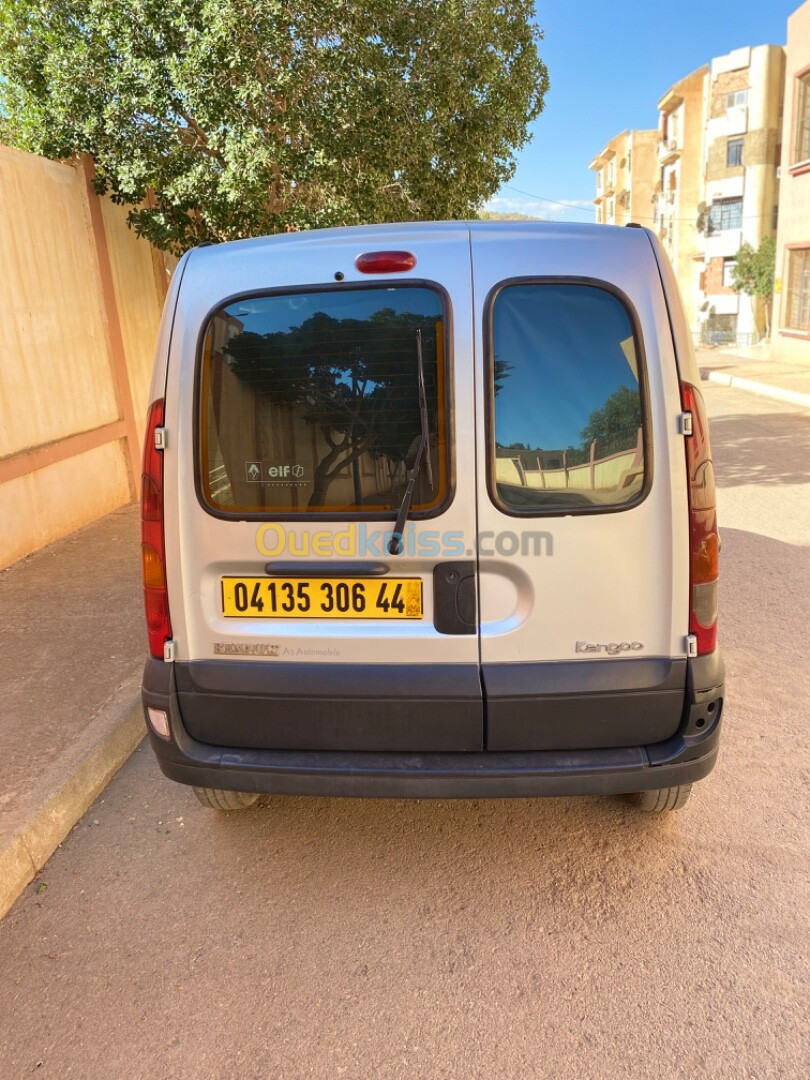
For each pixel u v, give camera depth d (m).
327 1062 2.16
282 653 2.62
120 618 5.31
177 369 2.55
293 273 2.48
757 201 43.06
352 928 2.67
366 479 2.51
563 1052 2.16
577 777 2.52
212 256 2.56
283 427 2.52
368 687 2.57
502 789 2.53
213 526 2.59
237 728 2.68
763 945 2.52
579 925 2.64
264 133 7.56
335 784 2.59
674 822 3.17
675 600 2.50
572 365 2.43
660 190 54.78
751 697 4.17
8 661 4.67
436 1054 2.17
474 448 2.44
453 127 9.40
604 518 2.46
